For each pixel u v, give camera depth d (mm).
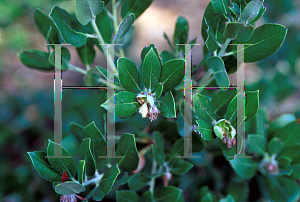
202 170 611
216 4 457
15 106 1138
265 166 537
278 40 458
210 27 462
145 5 524
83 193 591
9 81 1518
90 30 501
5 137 983
